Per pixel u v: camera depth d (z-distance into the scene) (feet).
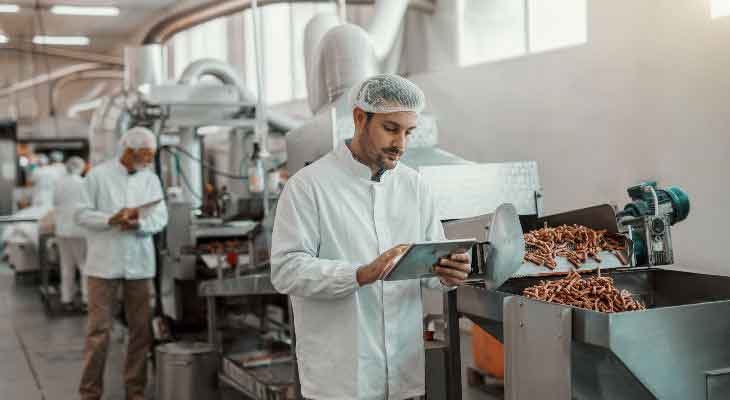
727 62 11.89
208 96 18.65
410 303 6.90
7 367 17.28
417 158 11.51
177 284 17.65
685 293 8.59
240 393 14.67
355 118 6.70
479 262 7.02
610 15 14.23
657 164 13.35
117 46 45.73
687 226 12.75
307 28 16.49
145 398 14.05
